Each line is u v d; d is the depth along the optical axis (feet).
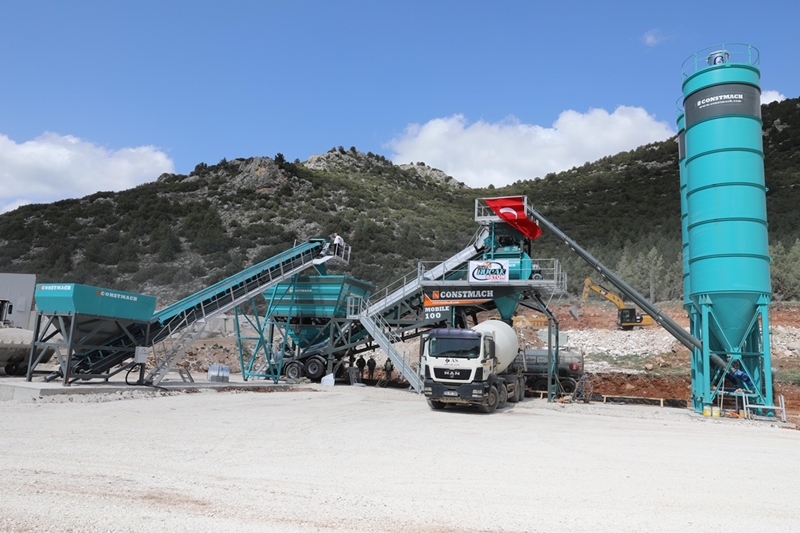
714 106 80.28
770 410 75.25
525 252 101.24
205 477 30.12
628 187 494.18
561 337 123.65
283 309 116.98
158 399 70.90
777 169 444.96
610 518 24.85
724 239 77.77
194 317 93.56
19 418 49.19
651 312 90.27
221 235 309.01
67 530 20.18
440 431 53.47
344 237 320.50
